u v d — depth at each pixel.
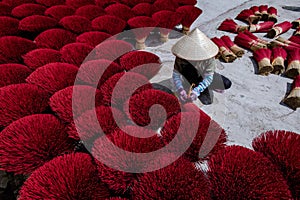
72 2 2.97
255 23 3.54
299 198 1.17
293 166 1.22
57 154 1.27
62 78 1.66
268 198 1.05
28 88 1.56
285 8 4.09
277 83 2.43
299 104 2.10
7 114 1.43
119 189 1.11
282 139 1.34
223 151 1.23
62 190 1.07
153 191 1.04
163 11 2.88
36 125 1.32
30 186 1.09
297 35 3.14
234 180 1.10
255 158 1.20
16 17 2.60
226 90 2.30
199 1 4.25
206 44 1.85
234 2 4.27
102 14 2.72
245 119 2.02
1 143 1.25
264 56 2.60
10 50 1.96
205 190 1.07
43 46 2.11
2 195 1.33
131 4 3.14
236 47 2.80
